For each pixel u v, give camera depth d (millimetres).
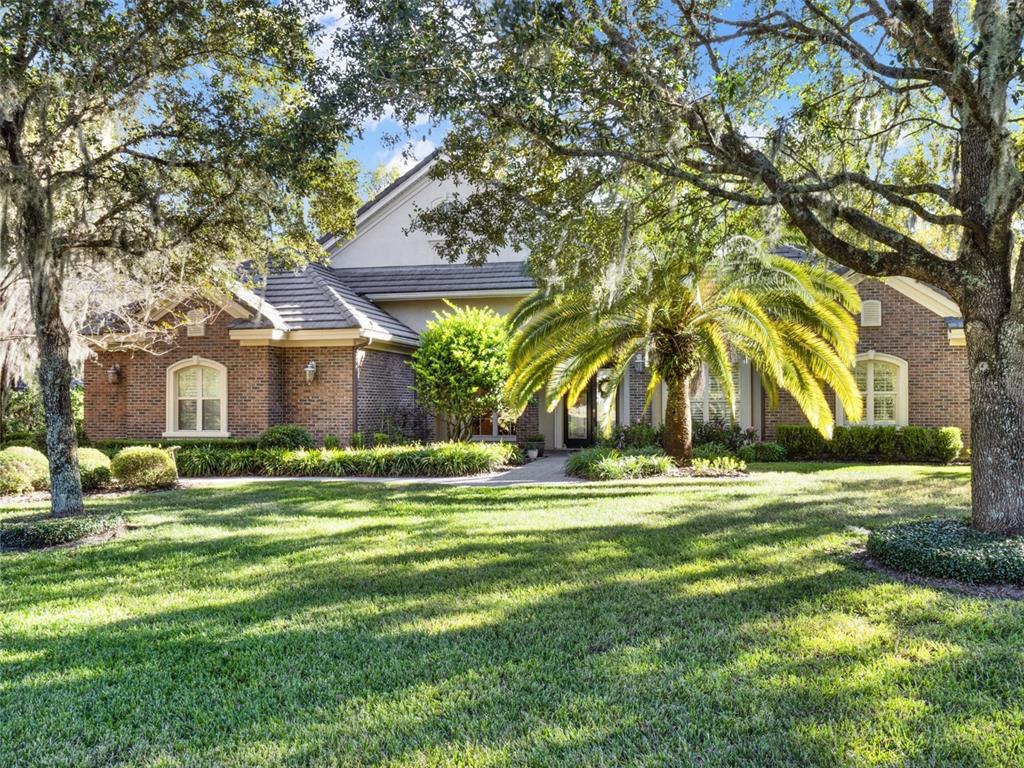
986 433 6270
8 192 7891
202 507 10672
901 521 7312
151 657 4488
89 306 13852
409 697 3791
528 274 9070
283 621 5113
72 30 6809
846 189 6926
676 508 9609
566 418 20953
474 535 8031
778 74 7906
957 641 4359
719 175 7883
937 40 5980
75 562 7133
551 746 3232
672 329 13961
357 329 16375
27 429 21125
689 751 3156
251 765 3145
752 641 4461
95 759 3242
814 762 3062
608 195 8008
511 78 6207
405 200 22125
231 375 16828
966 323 6445
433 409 17672
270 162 7586
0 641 4832
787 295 13328
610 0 6660
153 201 8547
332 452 15266
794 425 16922
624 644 4473
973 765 2988
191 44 8047
